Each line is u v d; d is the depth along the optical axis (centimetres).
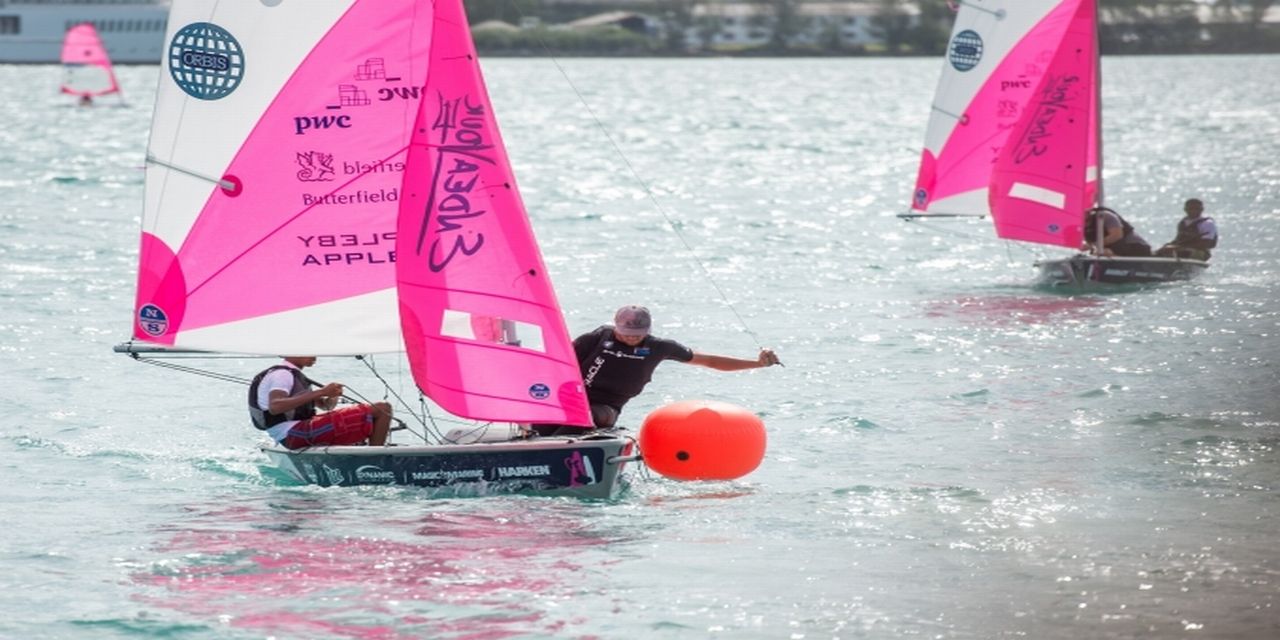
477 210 5084
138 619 3984
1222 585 4222
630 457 5009
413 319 5128
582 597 4147
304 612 4041
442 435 6019
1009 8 10606
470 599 4134
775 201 15338
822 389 6738
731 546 4575
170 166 5253
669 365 7256
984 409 6325
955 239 12088
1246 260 10519
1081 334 7919
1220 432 5869
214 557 4450
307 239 5288
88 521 4797
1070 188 9562
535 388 5100
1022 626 3950
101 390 6706
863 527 4756
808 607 4084
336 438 5191
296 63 5219
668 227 12938
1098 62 9862
